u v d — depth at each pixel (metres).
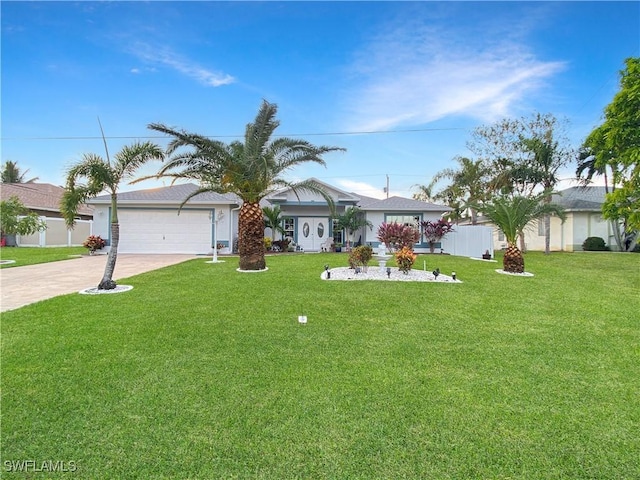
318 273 10.66
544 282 9.71
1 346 4.36
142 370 3.72
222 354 4.20
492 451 2.48
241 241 11.31
